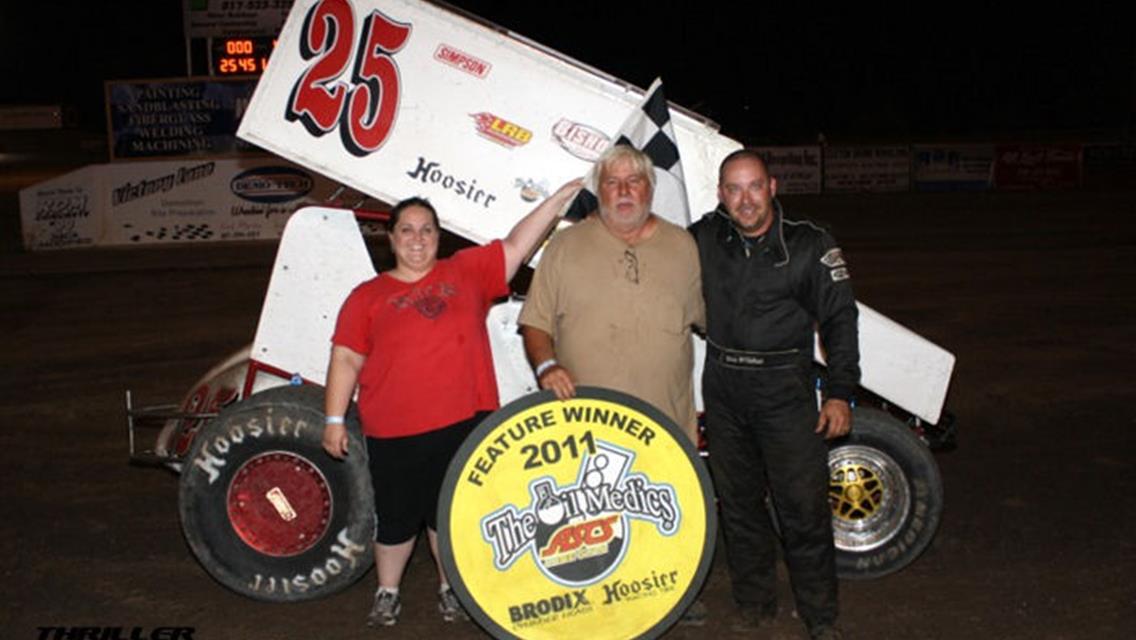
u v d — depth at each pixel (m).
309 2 5.18
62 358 9.98
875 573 4.98
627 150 4.17
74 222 17.92
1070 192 25.52
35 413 8.19
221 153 20.77
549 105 5.11
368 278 4.89
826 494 4.37
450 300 4.37
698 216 5.14
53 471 6.87
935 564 5.24
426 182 5.15
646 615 4.13
